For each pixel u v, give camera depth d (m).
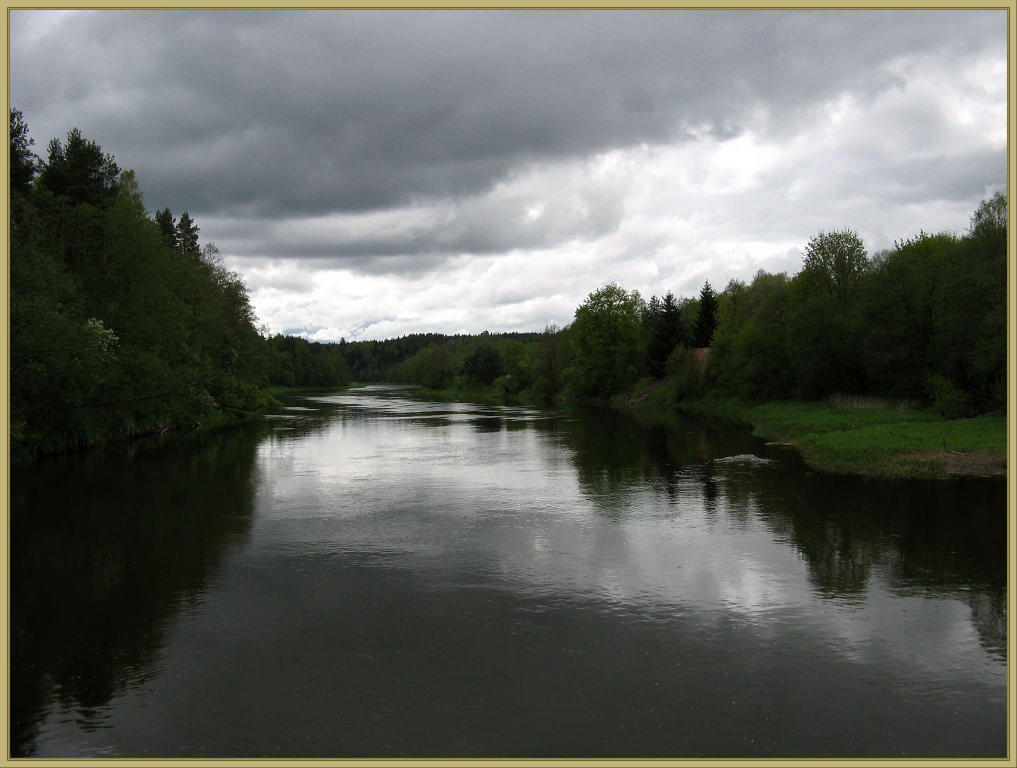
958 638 11.45
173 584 14.50
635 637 11.62
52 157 43.03
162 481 26.20
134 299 40.94
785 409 51.44
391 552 16.61
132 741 8.86
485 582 14.41
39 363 28.17
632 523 18.98
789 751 8.34
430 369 138.38
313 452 34.94
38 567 15.68
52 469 29.14
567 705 9.49
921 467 24.22
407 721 9.17
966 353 36.78
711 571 14.87
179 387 42.25
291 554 16.53
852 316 50.00
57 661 11.09
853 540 16.78
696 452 32.75
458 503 21.95
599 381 87.94
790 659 10.77
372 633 11.92
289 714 9.41
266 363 68.62
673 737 8.69
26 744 8.77
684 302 113.94
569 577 14.64
